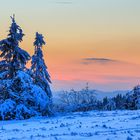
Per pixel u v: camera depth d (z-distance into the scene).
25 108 38.09
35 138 17.47
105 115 35.50
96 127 21.86
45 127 24.48
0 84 39.62
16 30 41.19
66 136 17.52
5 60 40.91
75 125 24.56
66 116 40.09
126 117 29.94
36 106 40.19
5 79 40.47
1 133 21.59
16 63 40.88
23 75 39.72
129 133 17.81
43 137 17.70
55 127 23.58
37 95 39.78
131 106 63.28
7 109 37.22
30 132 21.08
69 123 27.11
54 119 34.81
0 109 37.06
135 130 19.19
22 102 39.19
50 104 43.31
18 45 41.25
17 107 37.78
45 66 51.03
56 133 19.61
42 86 49.69
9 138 18.30
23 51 41.50
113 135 17.06
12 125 28.72
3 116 36.84
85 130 20.33
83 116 37.12
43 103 40.06
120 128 20.55
